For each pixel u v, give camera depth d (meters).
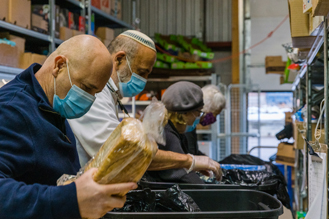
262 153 7.13
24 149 0.96
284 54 6.50
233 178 1.96
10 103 1.00
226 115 5.55
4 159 0.91
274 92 6.56
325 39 1.44
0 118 0.96
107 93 1.71
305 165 2.45
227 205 1.40
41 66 1.20
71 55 1.09
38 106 1.06
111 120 1.64
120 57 1.80
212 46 6.74
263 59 6.55
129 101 5.23
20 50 3.13
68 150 1.13
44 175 1.03
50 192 0.83
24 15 3.15
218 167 1.83
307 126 2.22
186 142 2.10
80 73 1.08
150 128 0.91
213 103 2.71
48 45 3.78
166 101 2.03
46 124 1.04
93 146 1.58
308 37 1.82
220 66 6.82
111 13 4.66
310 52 2.05
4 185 0.84
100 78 1.08
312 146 1.40
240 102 5.80
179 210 1.26
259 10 6.55
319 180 1.31
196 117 2.09
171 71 6.07
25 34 3.23
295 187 3.33
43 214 0.81
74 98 1.10
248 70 6.46
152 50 1.83
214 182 1.97
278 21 6.51
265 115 6.63
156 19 7.01
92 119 1.59
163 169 1.75
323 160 1.26
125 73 1.81
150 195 1.25
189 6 6.90
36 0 3.60
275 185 1.68
